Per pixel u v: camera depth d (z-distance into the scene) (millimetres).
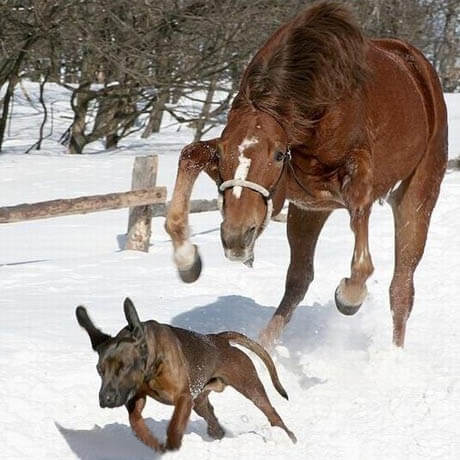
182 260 7234
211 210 15906
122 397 5188
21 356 7824
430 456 6133
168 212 7293
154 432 6574
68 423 6688
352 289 7352
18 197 19234
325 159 7480
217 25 28438
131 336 5285
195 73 30000
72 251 14078
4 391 6953
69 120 38594
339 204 7859
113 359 5211
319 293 11500
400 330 8656
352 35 7410
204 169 7422
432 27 38281
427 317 10305
